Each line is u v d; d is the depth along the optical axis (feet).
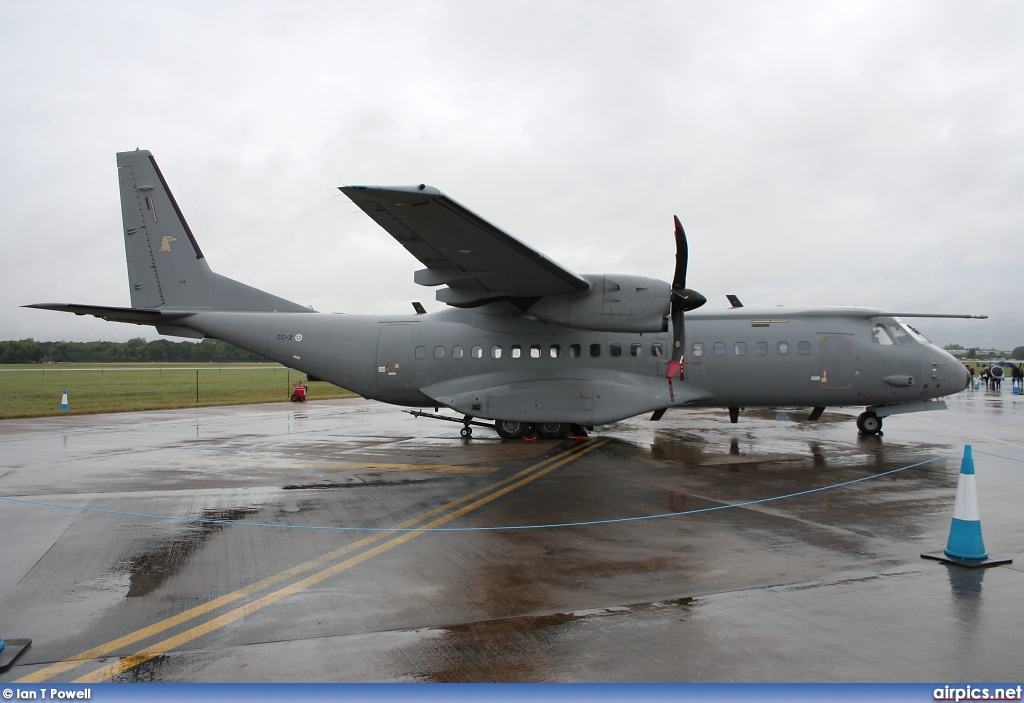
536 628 16.69
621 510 29.40
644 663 14.75
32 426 67.67
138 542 24.82
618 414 48.49
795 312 51.13
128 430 63.98
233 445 52.42
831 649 15.34
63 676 14.49
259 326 56.49
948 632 16.20
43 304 50.85
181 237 57.62
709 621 16.99
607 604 18.25
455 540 24.80
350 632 16.61
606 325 46.73
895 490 33.27
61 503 31.42
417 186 32.01
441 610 17.97
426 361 53.42
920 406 53.88
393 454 46.88
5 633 16.69
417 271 45.88
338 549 23.79
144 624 17.24
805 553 22.74
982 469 38.99
